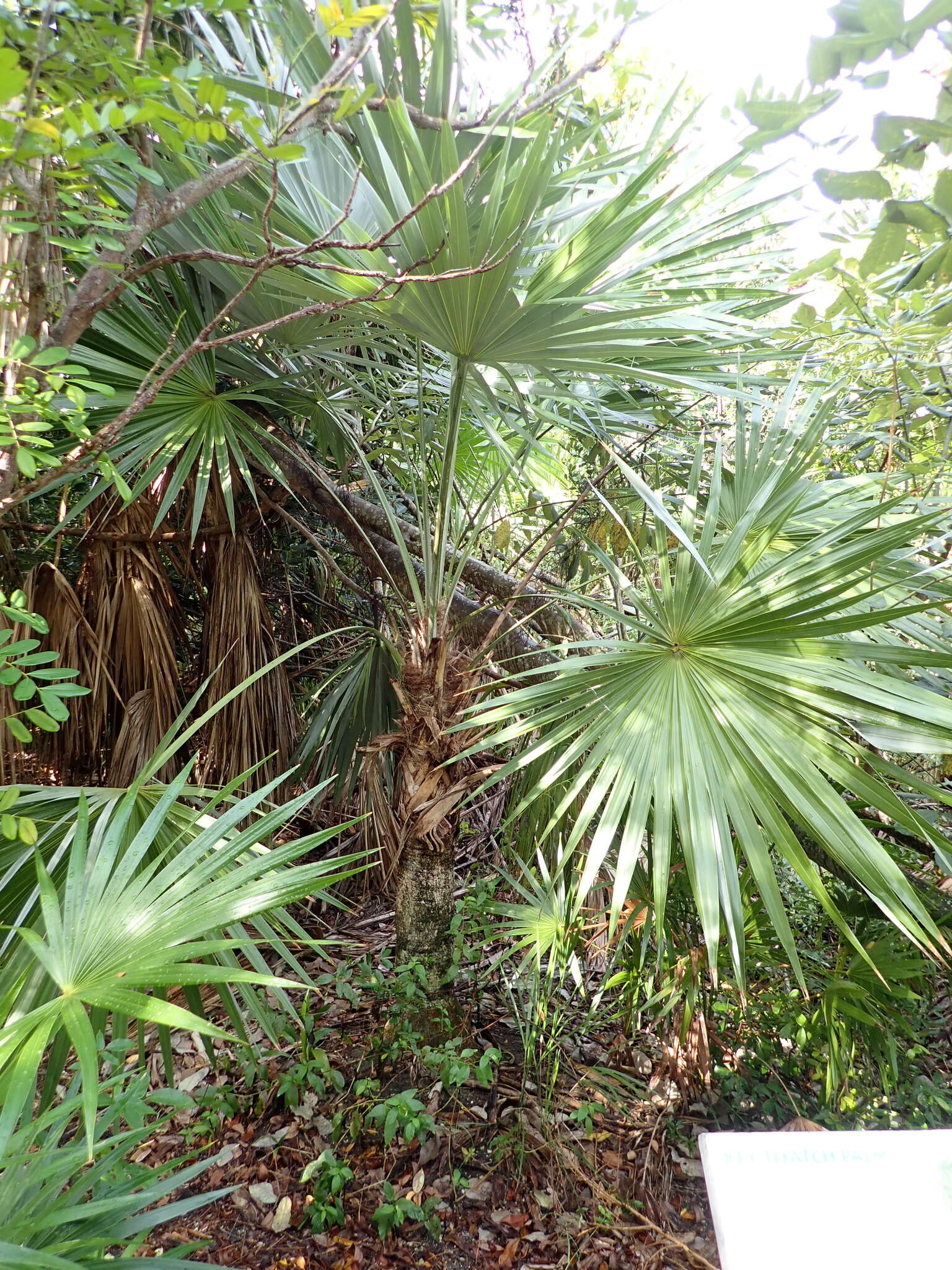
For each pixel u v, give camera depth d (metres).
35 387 1.19
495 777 2.09
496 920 3.36
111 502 3.44
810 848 2.65
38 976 1.50
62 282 1.39
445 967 2.81
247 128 1.10
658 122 2.06
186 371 2.62
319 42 1.88
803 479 2.58
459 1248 2.20
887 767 1.84
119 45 1.19
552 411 3.25
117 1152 1.36
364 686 3.80
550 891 2.14
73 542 3.89
